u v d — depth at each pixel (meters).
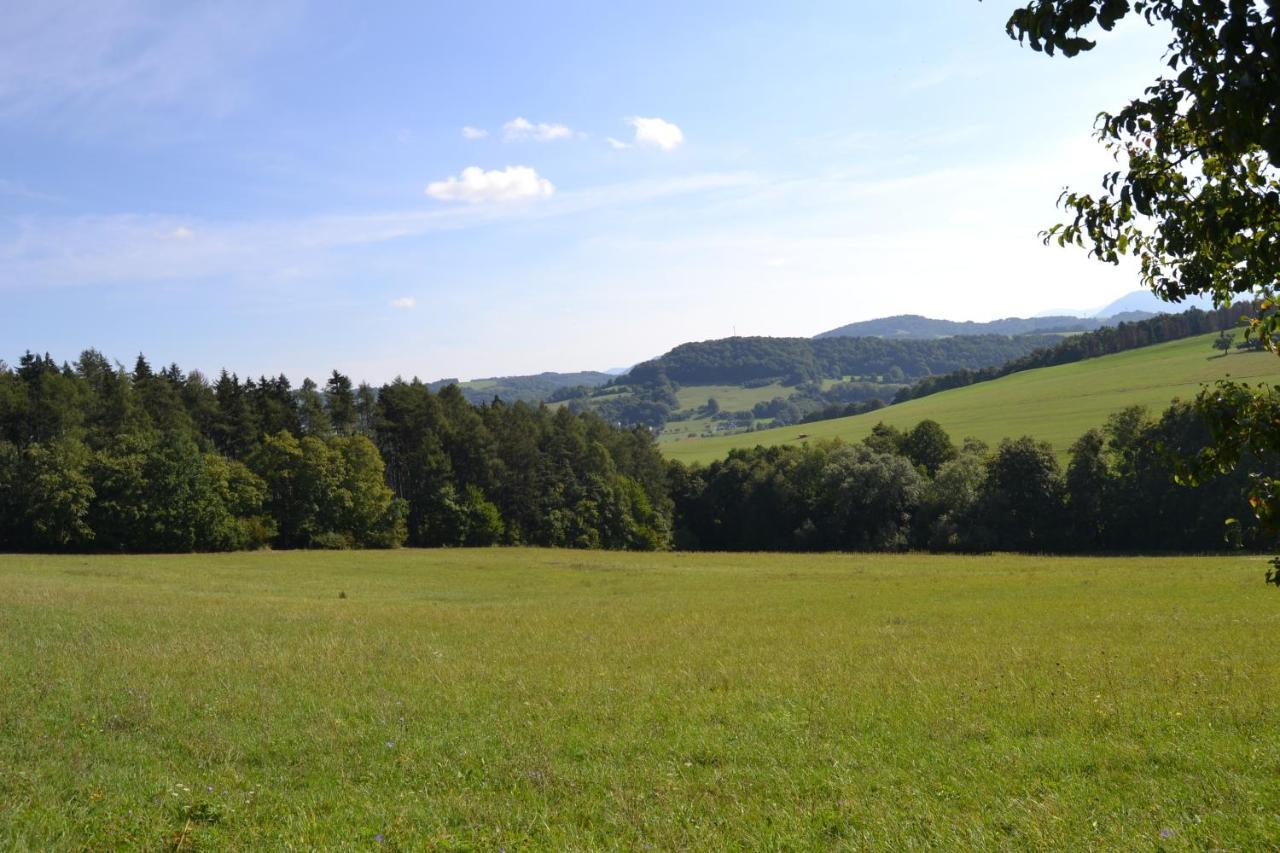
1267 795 9.03
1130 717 12.92
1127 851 7.59
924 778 10.30
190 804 9.47
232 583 49.31
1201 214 5.52
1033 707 13.87
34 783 10.37
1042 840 7.92
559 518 99.75
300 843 8.30
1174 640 21.17
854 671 18.17
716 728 13.22
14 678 16.94
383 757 11.87
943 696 15.01
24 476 71.38
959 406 153.00
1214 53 4.20
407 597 43.00
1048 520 75.00
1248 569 42.81
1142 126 5.39
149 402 85.88
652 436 124.00
